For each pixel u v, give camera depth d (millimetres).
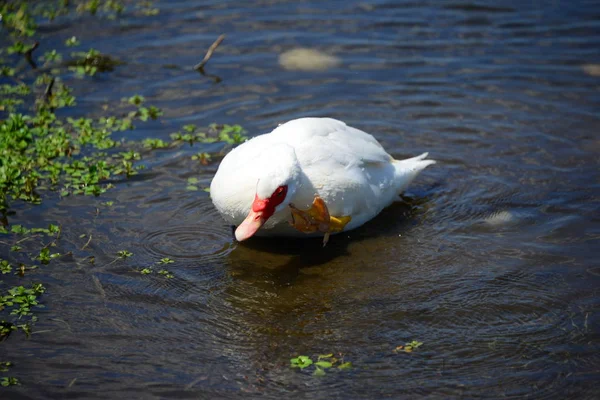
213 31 10305
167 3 11148
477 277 5969
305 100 8734
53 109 8539
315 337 5328
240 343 5273
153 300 5723
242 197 5945
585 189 7074
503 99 8680
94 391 4812
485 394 4770
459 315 5535
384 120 8344
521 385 4844
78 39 10102
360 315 5555
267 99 8773
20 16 10406
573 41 9891
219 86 9055
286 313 5602
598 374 4922
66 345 5223
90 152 7734
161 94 8891
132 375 4953
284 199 5773
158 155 7707
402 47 9867
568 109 8430
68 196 7027
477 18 10547
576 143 7812
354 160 6266
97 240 6402
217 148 7816
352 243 6484
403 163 6918
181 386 4859
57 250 6254
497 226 6637
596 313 5512
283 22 10547
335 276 6047
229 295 5805
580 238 6426
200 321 5504
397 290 5844
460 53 9688
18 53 9789
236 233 5676
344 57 9664
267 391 4816
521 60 9484
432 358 5102
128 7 11016
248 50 9844
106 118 8344
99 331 5367
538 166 7473
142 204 6930
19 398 4746
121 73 9328
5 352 5141
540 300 5676
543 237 6457
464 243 6430
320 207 5977
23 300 5633
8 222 6609
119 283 5891
